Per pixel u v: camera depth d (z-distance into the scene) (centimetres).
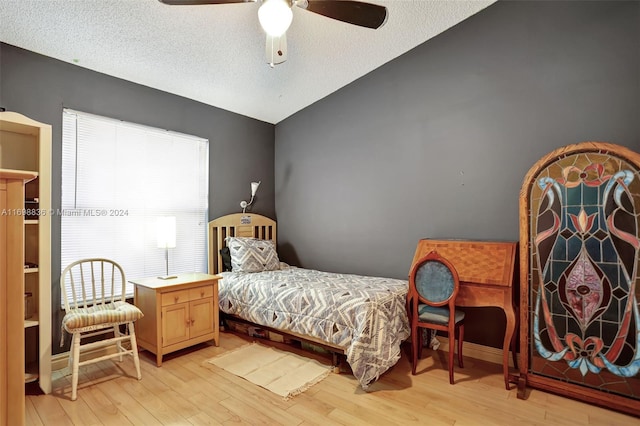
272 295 296
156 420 196
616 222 212
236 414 202
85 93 290
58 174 273
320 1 182
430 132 323
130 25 247
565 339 225
